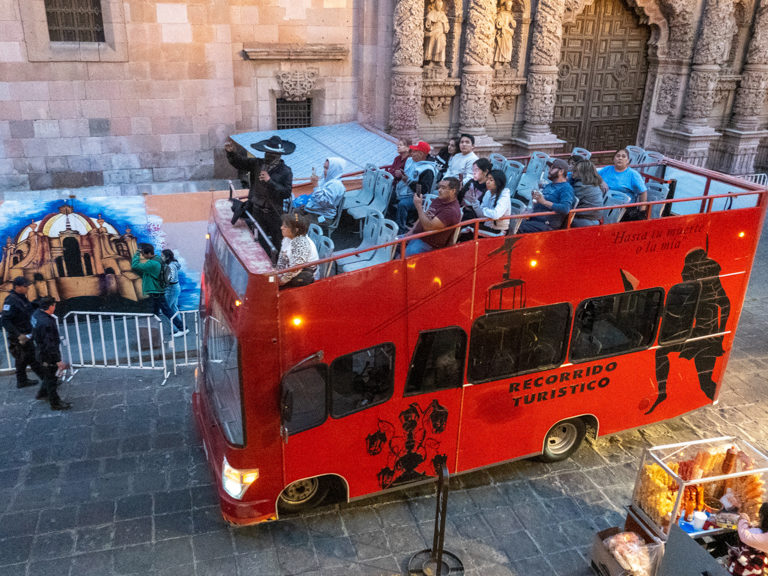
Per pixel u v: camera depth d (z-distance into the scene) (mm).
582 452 9047
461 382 7363
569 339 7773
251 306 6055
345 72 16391
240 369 6215
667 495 6617
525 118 18047
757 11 19328
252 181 8820
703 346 8836
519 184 11430
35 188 14375
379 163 13297
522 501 8070
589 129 19641
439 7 15922
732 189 8852
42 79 13633
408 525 7633
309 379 6531
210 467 7496
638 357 8383
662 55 19047
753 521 6586
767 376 11148
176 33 14188
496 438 7910
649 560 6453
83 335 11602
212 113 15078
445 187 7027
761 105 20406
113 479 8219
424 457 7582
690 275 8250
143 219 11828
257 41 15305
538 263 7238
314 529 7527
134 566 6941
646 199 9125
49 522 7480
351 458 7145
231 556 7113
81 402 9766
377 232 8641
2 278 11453
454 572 6949
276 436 6625
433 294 6820
